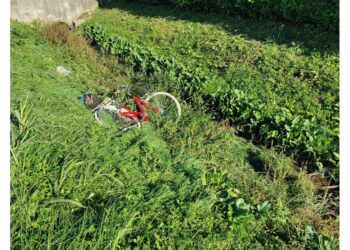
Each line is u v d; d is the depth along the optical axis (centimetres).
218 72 838
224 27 1024
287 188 500
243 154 584
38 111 513
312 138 552
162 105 666
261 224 421
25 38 935
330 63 769
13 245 323
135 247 343
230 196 445
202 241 370
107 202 383
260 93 735
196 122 632
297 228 409
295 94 718
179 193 427
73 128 505
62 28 1063
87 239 341
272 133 595
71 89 702
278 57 827
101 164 445
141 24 1181
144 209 391
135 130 578
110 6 1464
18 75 645
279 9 966
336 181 518
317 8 895
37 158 421
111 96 706
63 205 373
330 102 683
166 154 523
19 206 354
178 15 1194
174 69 806
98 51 1016
